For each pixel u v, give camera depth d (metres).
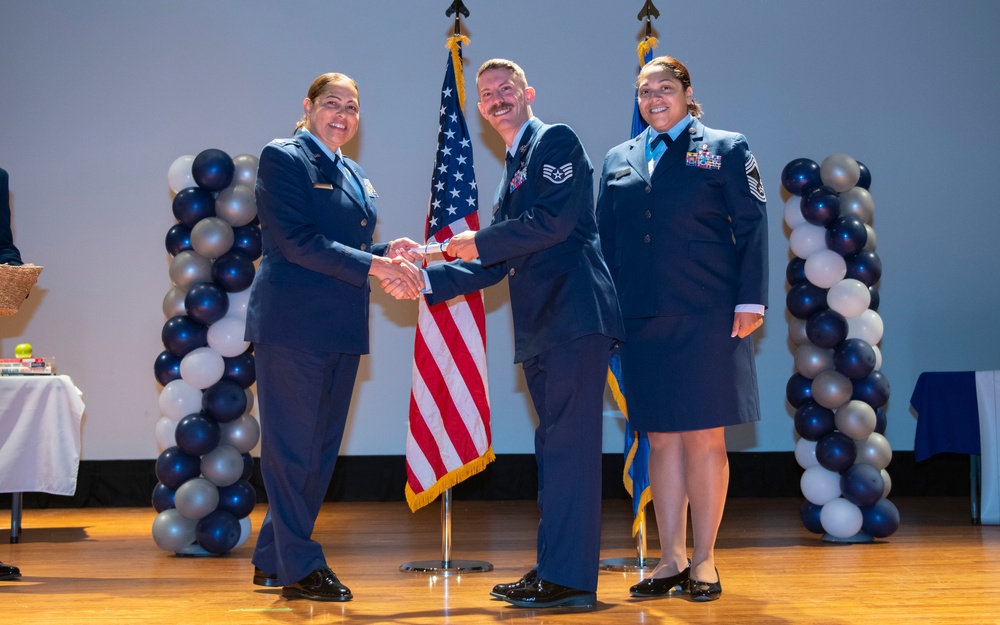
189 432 3.92
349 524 4.97
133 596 2.94
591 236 2.80
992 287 6.55
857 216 4.45
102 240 6.08
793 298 4.49
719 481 2.89
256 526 4.80
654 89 2.96
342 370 2.97
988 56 6.59
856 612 2.64
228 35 6.21
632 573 3.42
